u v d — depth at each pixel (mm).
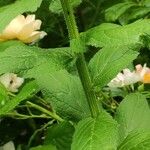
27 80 465
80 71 346
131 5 615
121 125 388
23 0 305
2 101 386
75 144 307
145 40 345
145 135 333
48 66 310
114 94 534
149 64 640
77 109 376
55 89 380
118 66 343
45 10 569
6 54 315
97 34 304
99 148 297
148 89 548
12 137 660
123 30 291
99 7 698
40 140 637
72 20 328
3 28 298
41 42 682
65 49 329
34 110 572
